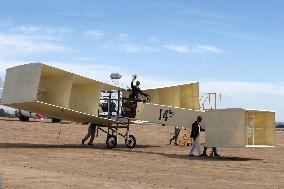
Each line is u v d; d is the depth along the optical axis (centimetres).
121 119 2342
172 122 2428
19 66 2022
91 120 2319
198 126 1948
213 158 1869
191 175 1205
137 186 948
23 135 2950
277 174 1291
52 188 862
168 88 2733
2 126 3672
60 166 1298
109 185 944
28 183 914
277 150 2594
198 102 2634
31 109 2186
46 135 3131
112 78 2281
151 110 2350
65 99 2139
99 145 2517
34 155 1630
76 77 2162
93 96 2347
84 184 939
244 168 1452
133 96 2366
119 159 1648
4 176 1008
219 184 1034
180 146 2798
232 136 1830
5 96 2073
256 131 2042
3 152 1691
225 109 1856
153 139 3575
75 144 2477
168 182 1038
